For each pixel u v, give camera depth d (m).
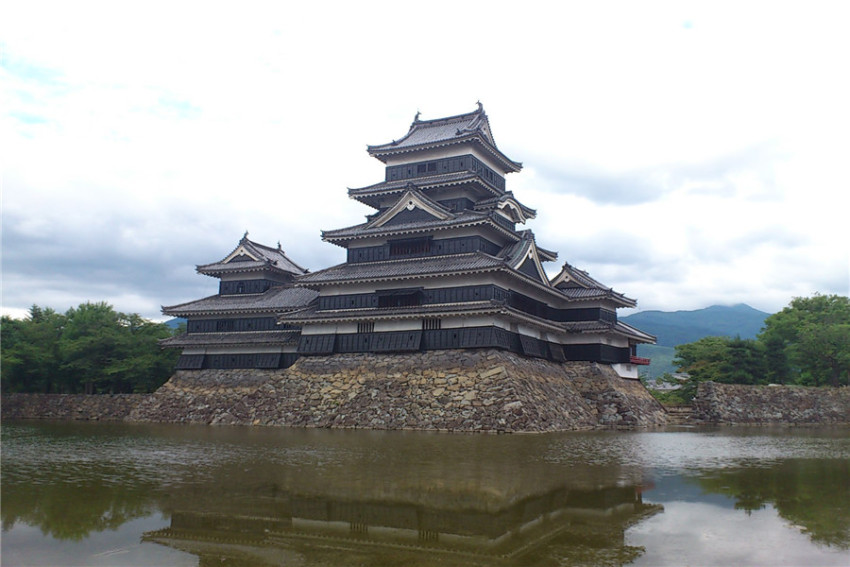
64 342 71.56
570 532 15.98
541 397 46.25
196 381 60.50
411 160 59.47
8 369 69.50
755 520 16.97
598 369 55.47
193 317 63.81
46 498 19.89
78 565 13.86
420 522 17.03
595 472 24.31
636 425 51.03
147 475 23.78
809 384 69.12
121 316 79.19
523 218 61.97
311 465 25.88
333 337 52.56
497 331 47.09
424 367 47.28
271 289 65.19
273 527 16.66
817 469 25.47
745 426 53.59
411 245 53.78
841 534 15.65
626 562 13.56
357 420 45.94
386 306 51.91
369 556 14.31
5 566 13.80
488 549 14.62
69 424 54.06
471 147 56.94
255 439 37.00
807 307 78.06
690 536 15.47
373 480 22.53
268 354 59.31
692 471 24.80
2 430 46.41
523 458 27.94
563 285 61.19
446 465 25.78
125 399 61.44
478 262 48.91
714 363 71.62
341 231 55.56
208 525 16.92
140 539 15.68
